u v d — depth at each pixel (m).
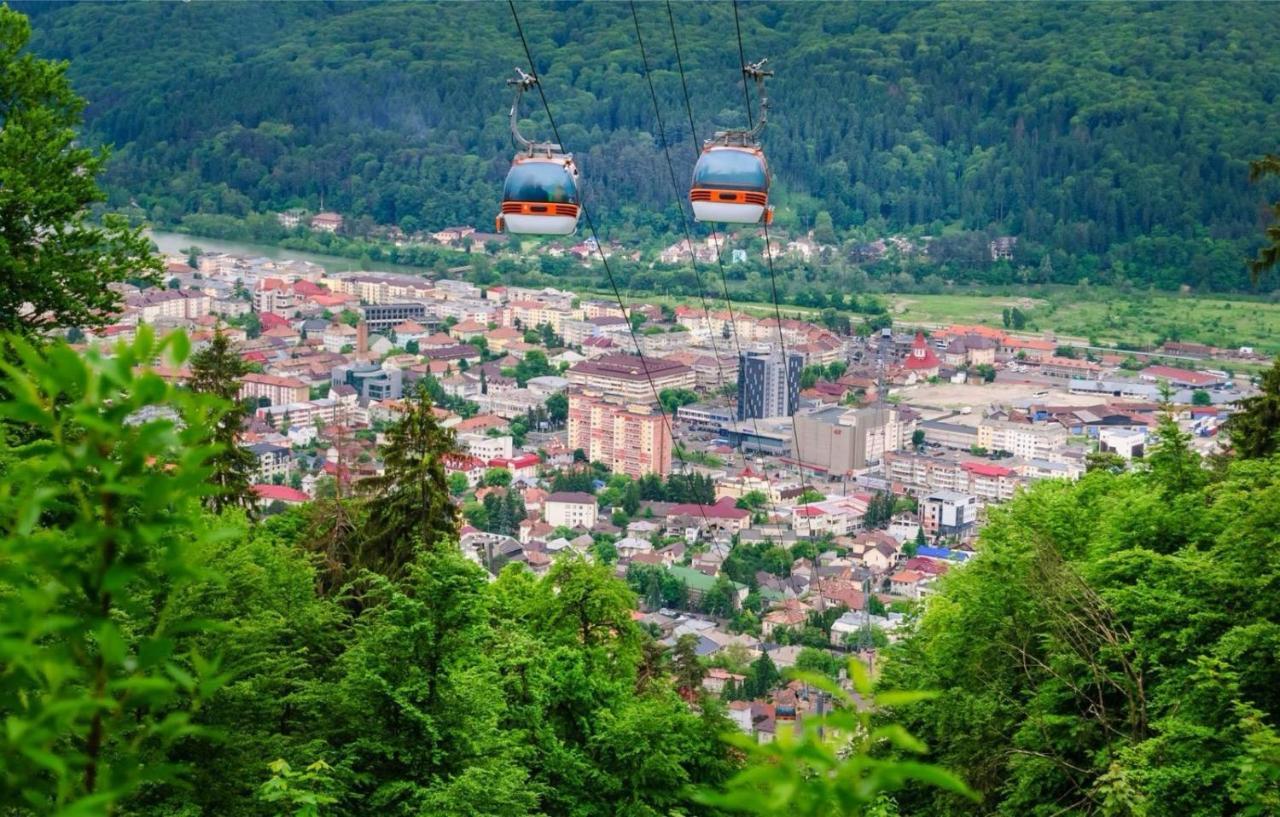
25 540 18.27
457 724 87.94
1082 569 99.00
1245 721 70.75
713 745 111.44
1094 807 88.31
